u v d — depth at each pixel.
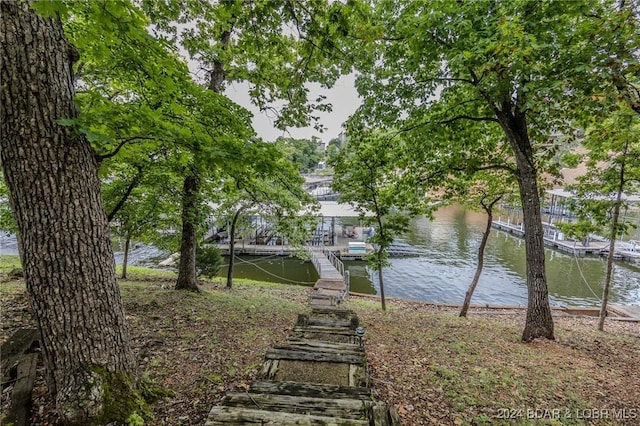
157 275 11.65
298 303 8.59
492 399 3.20
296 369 3.34
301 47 4.20
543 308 5.64
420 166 7.50
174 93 3.68
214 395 2.79
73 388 2.19
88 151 2.33
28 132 2.03
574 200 7.43
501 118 5.64
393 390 3.23
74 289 2.23
